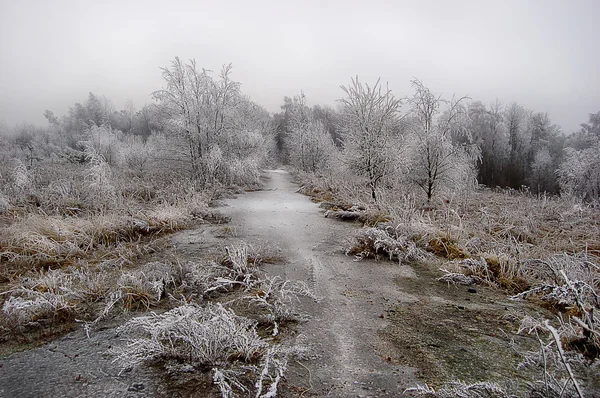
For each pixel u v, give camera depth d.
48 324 3.59
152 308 3.99
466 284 4.95
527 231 8.09
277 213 10.35
